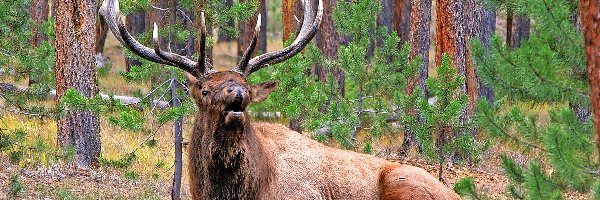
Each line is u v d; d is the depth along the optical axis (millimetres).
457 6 20531
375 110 17781
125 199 14828
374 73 17609
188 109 13477
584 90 11172
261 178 8469
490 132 12344
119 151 19094
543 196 11133
